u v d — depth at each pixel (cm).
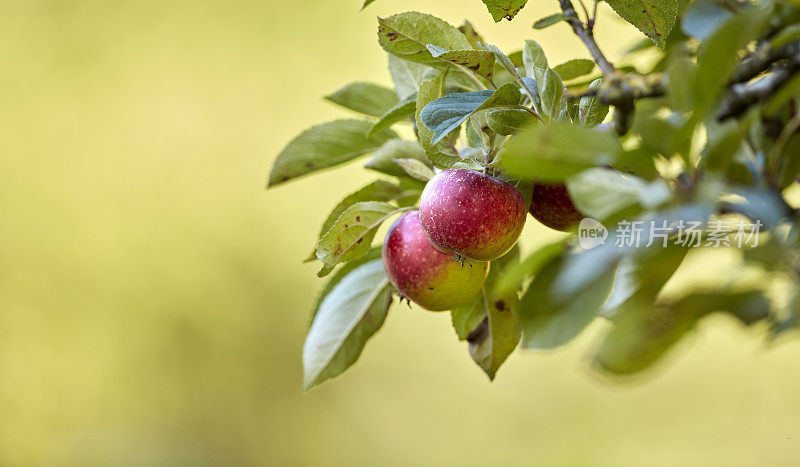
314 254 213
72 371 718
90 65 779
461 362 623
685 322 198
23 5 797
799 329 205
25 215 750
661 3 209
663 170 198
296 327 698
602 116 206
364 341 220
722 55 194
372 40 719
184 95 761
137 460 665
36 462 691
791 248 201
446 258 213
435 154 210
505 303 216
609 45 477
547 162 193
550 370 577
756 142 208
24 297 731
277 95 739
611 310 202
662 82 203
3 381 708
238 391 695
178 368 709
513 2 210
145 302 724
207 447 681
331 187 699
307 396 667
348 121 221
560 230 211
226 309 713
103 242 746
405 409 627
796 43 205
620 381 197
